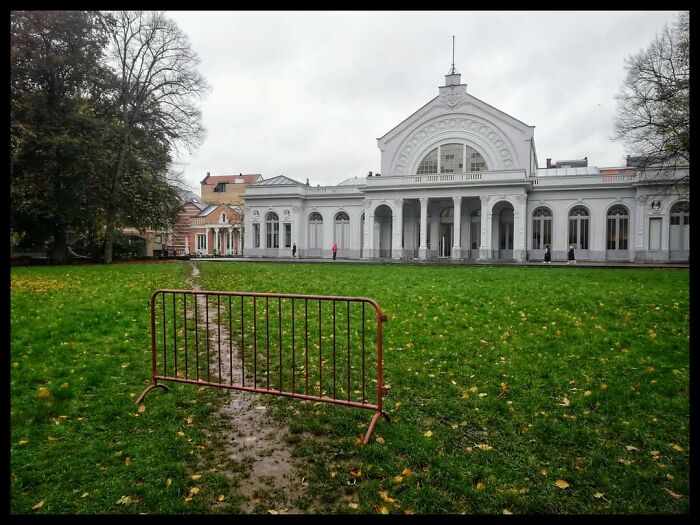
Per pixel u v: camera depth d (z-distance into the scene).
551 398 4.75
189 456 3.64
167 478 3.32
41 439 3.86
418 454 3.60
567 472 3.35
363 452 3.64
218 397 4.95
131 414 4.42
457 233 36.38
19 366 5.56
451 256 37.81
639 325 7.85
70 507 2.99
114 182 29.34
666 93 21.88
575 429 4.00
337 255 44.75
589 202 35.47
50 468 3.42
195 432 4.07
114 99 29.83
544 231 37.03
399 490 3.17
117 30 28.95
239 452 3.74
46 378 5.25
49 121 24.88
